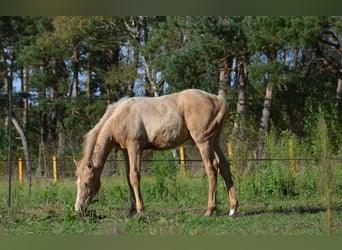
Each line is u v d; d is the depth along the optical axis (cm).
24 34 4278
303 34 2166
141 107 1193
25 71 4456
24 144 3712
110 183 1581
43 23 4031
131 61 3897
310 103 2405
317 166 1521
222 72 3022
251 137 2556
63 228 1023
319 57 2755
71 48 3962
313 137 1844
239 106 2881
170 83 2702
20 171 2059
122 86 3838
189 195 1500
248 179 1508
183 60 2559
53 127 4509
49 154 2494
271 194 1500
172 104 1191
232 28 2434
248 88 3275
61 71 4412
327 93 3170
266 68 2402
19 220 1134
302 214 1161
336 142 2000
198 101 1181
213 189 1177
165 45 2955
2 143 3891
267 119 2778
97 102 3769
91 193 1178
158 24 2942
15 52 4131
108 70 4188
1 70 4291
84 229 1015
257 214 1189
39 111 4397
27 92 4200
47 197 1479
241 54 2519
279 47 2389
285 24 2194
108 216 1166
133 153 1178
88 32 3725
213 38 2466
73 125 3847
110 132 1191
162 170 1574
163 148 1205
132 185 1178
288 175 1512
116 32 3875
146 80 3675
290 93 3061
